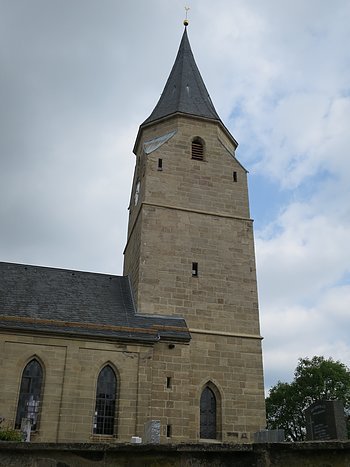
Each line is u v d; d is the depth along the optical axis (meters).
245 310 34.94
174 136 39.81
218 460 9.25
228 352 32.91
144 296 33.31
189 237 36.19
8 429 24.06
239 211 38.56
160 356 30.25
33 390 27.62
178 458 9.45
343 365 71.50
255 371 32.84
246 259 36.81
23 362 27.80
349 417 65.12
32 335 28.39
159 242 35.28
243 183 39.84
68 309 31.66
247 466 9.02
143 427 27.91
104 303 33.56
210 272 35.50
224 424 30.67
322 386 68.00
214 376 31.95
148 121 42.66
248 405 31.70
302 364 72.75
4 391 26.91
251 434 30.84
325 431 18.55
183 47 50.06
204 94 45.34
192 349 32.31
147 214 36.03
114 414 28.22
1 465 9.73
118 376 28.88
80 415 27.52
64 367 28.27
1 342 27.80
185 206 37.34
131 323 31.41
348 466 8.48
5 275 33.94
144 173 38.41
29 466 9.77
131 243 39.41
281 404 72.81
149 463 9.55
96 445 9.90
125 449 9.77
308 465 8.70
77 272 36.78
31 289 33.12
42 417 26.94
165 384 29.66
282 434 26.64
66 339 28.88
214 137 41.16
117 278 37.56
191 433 29.77
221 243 36.78
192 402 30.67
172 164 38.66
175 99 43.53
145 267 34.16
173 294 33.94
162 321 32.53
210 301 34.47
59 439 26.69
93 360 28.84
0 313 29.27
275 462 8.84
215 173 39.50
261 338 34.03
